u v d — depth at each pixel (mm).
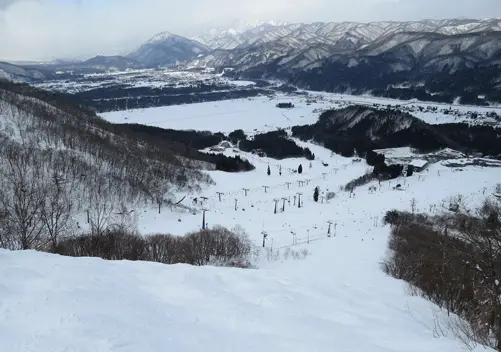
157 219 72875
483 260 15344
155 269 14578
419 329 12477
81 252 31000
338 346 10328
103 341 8812
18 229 32125
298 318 11953
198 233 53688
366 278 22062
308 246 59625
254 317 11664
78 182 68688
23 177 58031
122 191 75500
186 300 12344
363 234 67250
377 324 12414
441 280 18797
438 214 68625
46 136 85625
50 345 8430
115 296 11367
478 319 13734
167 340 9398
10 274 11594
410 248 42688
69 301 10523
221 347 9562
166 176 96750
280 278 15977
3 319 9281
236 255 48281
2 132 79688
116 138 115438
